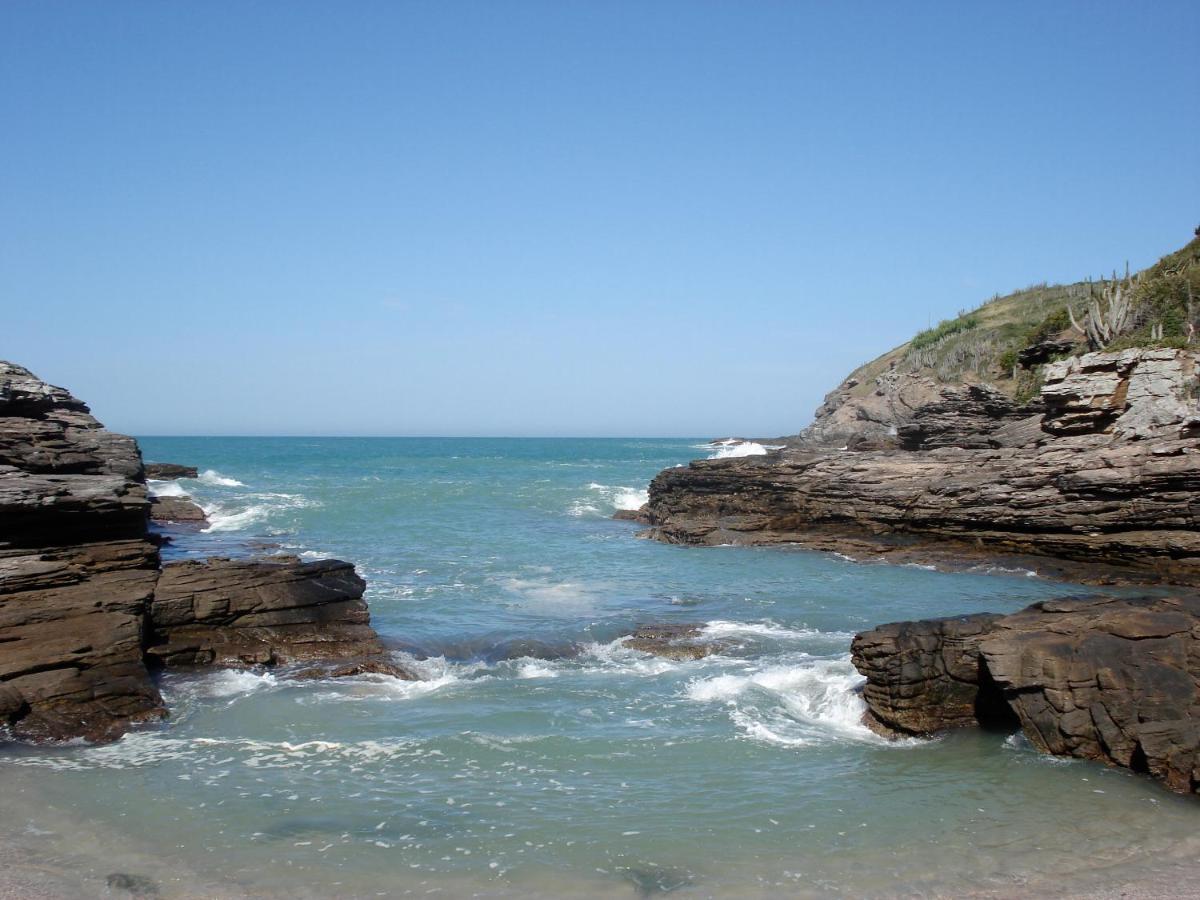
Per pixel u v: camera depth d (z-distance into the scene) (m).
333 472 79.25
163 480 62.25
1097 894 9.70
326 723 15.27
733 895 9.69
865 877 10.08
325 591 20.52
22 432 28.19
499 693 17.11
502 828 11.23
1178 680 13.00
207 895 9.60
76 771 13.05
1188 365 32.94
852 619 23.09
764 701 16.56
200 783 12.64
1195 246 55.72
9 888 9.66
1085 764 13.21
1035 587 27.38
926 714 14.83
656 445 198.88
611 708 16.17
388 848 10.68
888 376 79.81
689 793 12.39
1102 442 32.72
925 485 35.75
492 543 36.97
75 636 16.62
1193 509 28.06
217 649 18.77
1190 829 11.21
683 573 30.23
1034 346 54.84
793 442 93.31
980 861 10.45
